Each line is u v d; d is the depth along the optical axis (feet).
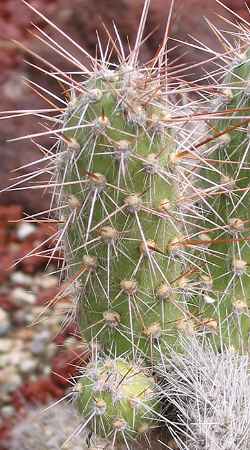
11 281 2.85
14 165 2.98
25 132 3.01
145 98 1.02
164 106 1.06
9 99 3.05
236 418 1.03
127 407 1.04
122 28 3.10
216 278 1.16
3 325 2.68
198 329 1.16
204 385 1.07
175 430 1.09
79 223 1.06
